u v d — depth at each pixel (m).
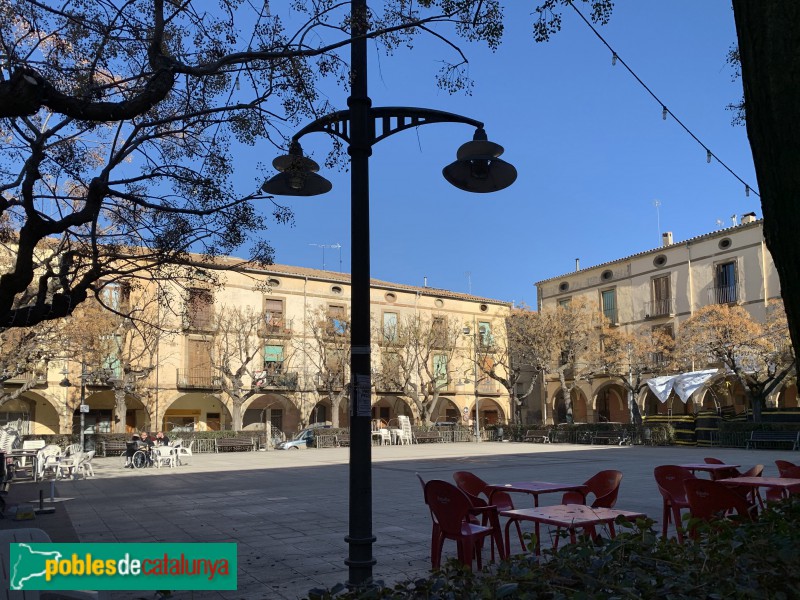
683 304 38.03
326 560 7.41
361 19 5.70
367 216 5.55
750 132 3.42
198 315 35.62
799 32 3.18
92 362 27.23
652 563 3.71
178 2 6.93
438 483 5.97
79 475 18.80
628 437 33.81
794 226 3.14
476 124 6.04
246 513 11.00
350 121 5.68
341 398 38.81
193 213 7.35
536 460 22.38
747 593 3.08
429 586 3.37
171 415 38.12
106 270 7.72
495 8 5.72
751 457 22.67
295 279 40.12
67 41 7.12
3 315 6.03
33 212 5.97
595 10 5.85
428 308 45.91
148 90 5.23
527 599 3.13
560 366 38.88
